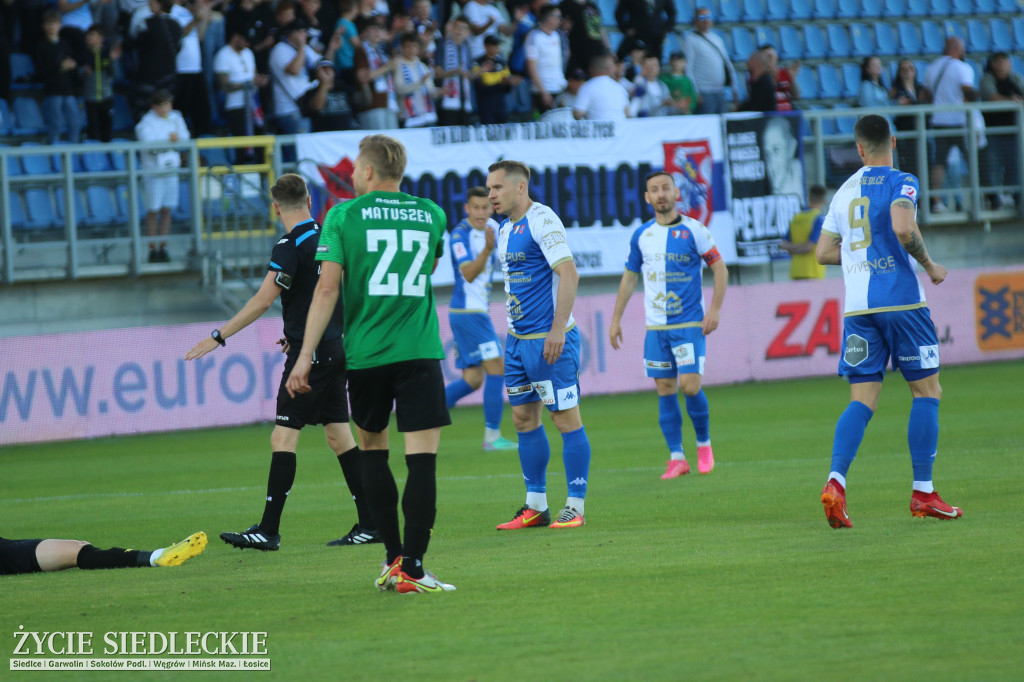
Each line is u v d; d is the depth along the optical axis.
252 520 24.94
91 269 48.06
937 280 20.53
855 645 12.84
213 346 20.48
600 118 56.88
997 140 64.38
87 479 33.50
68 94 50.31
